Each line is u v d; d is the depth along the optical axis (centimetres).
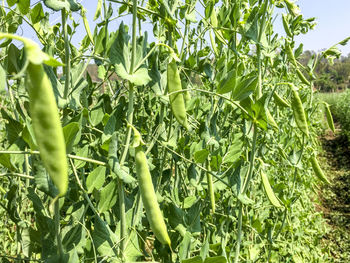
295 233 73
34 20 28
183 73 45
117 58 25
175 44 43
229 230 54
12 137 24
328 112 51
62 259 23
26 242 27
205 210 48
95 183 26
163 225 21
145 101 50
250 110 32
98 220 26
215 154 42
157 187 39
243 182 38
